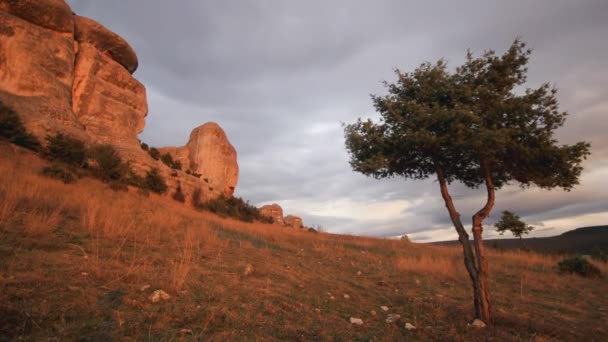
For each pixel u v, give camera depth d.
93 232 8.29
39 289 4.11
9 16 32.06
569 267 14.41
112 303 4.11
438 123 6.25
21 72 30.62
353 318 5.20
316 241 21.00
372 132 6.92
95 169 26.80
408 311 6.32
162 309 4.28
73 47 38.97
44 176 17.97
